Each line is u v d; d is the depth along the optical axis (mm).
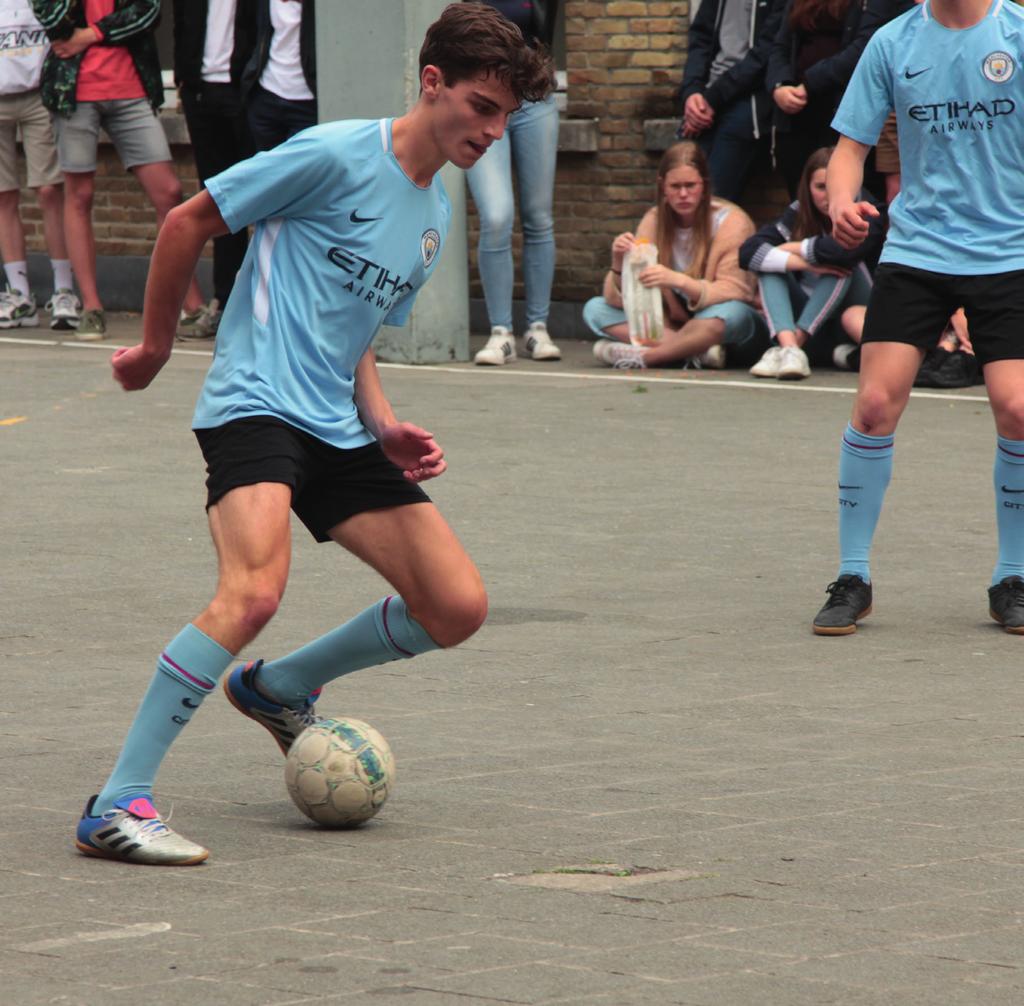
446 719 21766
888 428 26250
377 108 53344
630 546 31422
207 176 59656
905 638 25734
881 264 26812
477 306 62406
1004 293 26031
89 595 28000
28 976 13484
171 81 68812
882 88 26719
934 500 35031
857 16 50156
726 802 18266
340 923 14664
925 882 15688
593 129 59125
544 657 24688
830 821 17578
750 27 53625
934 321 26469
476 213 62125
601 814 17875
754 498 35250
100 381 50781
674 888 15539
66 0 56906
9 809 18141
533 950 13977
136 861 16344
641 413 44781
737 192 54594
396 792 18750
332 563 30500
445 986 13211
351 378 17703
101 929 14555
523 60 16922
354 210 17172
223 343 17422
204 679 16609
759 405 45906
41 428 43500
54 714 21844
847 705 22281
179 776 19469
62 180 61688
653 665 24266
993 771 19406
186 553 30844
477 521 33312
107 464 39094
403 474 17922
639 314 51844
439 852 16672
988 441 40906
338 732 17469
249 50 57281
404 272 17562
